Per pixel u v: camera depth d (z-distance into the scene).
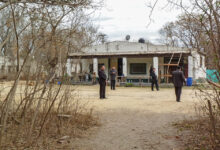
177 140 4.37
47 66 3.99
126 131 5.15
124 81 23.09
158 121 6.16
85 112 6.96
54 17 3.87
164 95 13.09
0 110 4.09
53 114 4.91
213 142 3.70
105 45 25.02
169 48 22.95
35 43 3.68
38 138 3.86
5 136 3.97
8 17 3.85
